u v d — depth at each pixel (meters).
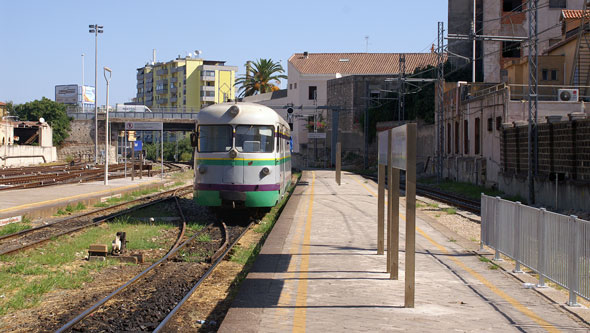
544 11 47.88
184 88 124.50
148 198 26.61
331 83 72.81
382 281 8.88
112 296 8.66
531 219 9.10
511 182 28.98
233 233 15.99
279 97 86.50
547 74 35.66
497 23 48.66
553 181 23.48
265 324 6.61
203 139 18.22
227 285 9.68
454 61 54.88
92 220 18.08
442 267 10.08
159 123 37.47
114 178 40.81
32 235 14.88
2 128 65.19
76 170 51.81
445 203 26.50
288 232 14.37
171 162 89.00
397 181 8.78
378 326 6.56
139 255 11.78
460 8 54.78
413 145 7.35
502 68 48.94
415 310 7.25
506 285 8.73
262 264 10.20
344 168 66.62
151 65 145.00
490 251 11.77
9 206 19.72
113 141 78.12
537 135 25.70
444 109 46.16
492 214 11.21
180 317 7.74
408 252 7.39
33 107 79.38
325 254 11.27
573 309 7.39
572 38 34.25
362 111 68.25
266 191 18.06
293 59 82.81
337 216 18.03
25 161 64.88
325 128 74.88
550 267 8.31
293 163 80.38
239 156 17.91
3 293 8.98
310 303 7.55
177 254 12.55
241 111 18.19
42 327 7.30
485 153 34.78
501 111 31.64
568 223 7.73
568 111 30.59
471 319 6.88
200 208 22.45
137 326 7.33
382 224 11.20
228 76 123.62
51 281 9.52
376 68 76.88
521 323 6.73
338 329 6.43
